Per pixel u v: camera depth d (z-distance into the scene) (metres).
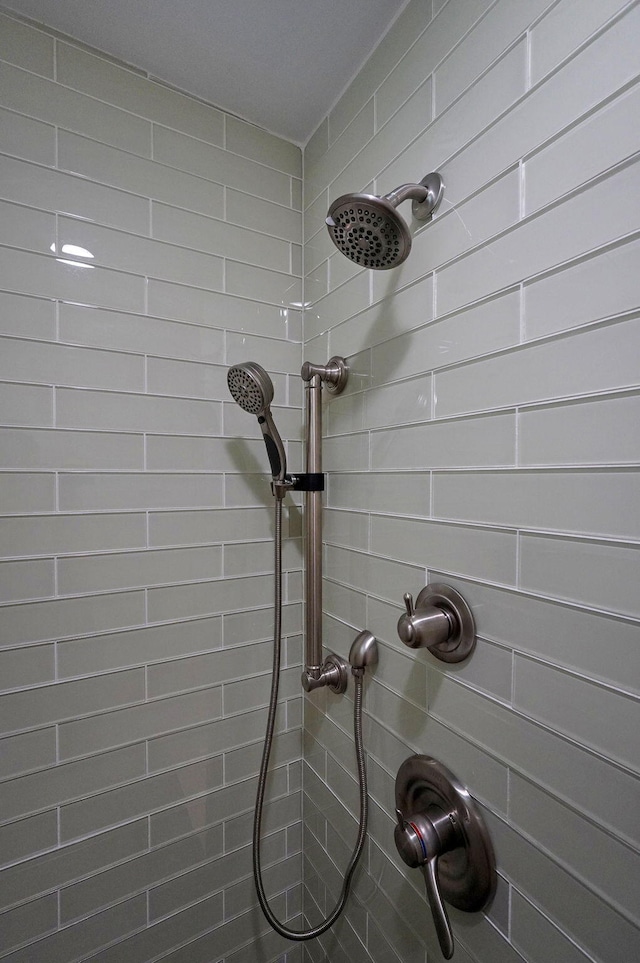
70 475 0.86
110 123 0.89
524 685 0.57
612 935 0.47
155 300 0.94
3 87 0.80
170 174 0.95
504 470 0.60
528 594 0.56
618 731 0.47
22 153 0.81
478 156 0.63
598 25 0.48
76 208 0.86
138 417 0.92
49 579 0.84
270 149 1.08
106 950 0.90
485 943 0.62
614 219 0.47
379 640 0.85
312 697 1.09
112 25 0.82
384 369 0.84
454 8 0.67
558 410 0.53
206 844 1.01
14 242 0.81
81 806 0.88
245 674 1.05
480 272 0.63
